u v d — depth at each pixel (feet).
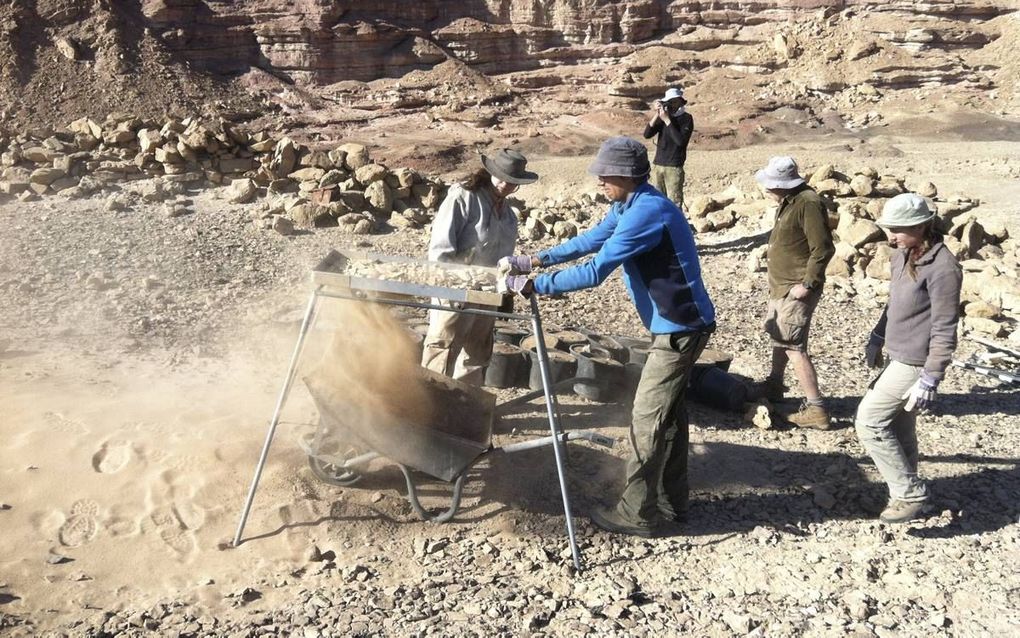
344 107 91.15
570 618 14.46
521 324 25.98
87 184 39.83
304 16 92.38
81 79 81.46
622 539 16.87
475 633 13.99
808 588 15.47
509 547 16.44
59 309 27.40
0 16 82.28
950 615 14.78
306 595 14.83
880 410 16.63
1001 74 93.66
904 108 89.76
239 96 88.12
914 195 15.70
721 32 100.07
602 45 98.84
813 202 20.52
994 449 20.85
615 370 22.21
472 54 97.60
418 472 18.21
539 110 93.86
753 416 21.91
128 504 16.52
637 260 15.66
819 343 28.91
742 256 39.99
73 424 18.69
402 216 39.45
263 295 29.99
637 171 15.42
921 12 97.45
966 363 26.76
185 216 38.14
